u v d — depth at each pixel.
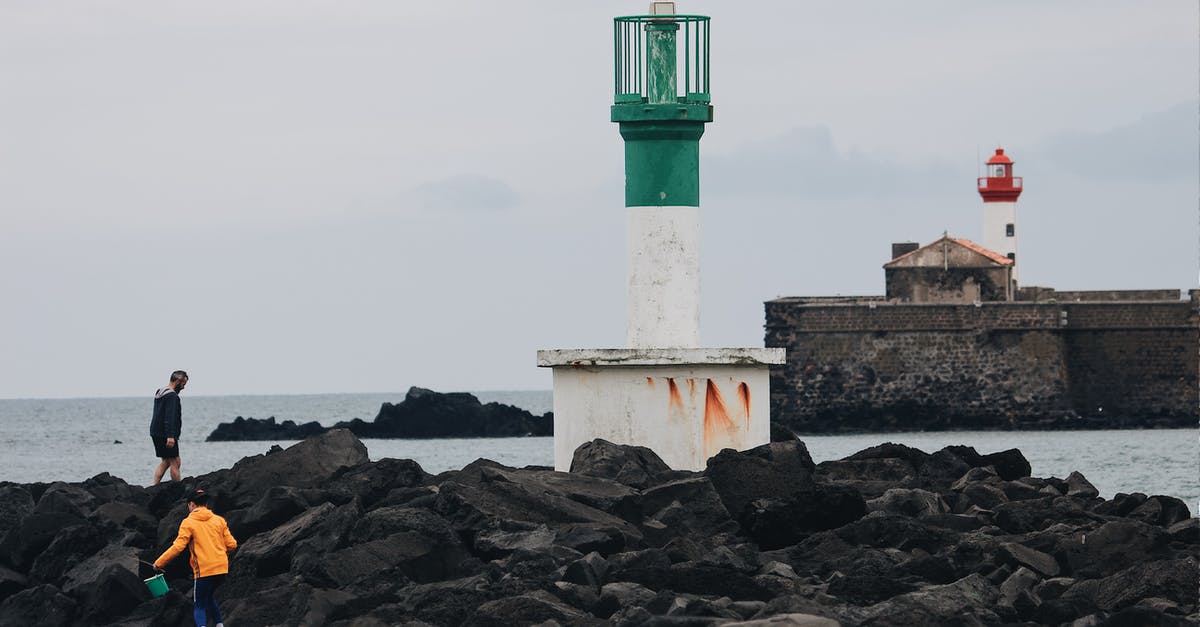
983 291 181.25
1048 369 173.38
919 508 43.00
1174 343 174.62
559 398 45.06
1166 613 30.88
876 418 173.00
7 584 39.53
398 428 198.50
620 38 45.16
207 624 34.66
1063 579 35.53
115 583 36.25
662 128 44.78
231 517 39.47
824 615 30.31
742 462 40.91
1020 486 46.81
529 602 31.83
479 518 38.31
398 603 33.66
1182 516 43.06
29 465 136.00
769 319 175.25
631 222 45.41
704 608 31.20
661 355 44.19
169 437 49.38
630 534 37.81
